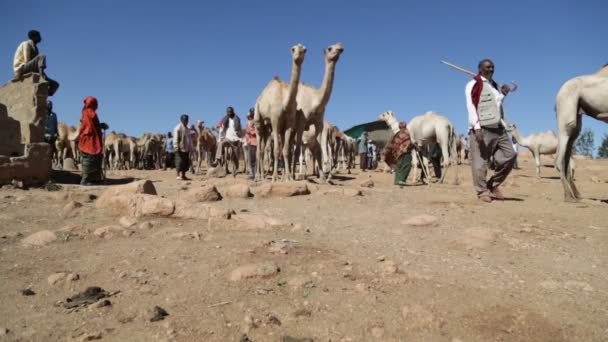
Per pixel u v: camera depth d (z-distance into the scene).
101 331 2.79
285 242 4.81
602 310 3.19
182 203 6.01
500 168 8.09
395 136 12.60
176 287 3.55
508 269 4.11
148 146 28.48
